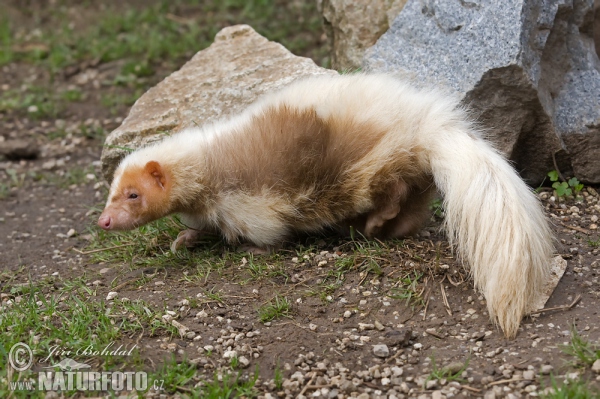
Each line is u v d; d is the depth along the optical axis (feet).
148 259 19.25
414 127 17.35
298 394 13.82
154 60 34.91
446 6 20.62
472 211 15.52
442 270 16.88
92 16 40.01
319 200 17.95
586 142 20.39
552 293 15.94
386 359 14.57
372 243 18.13
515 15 19.35
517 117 19.80
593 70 21.04
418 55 20.84
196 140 18.83
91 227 22.16
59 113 31.68
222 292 17.07
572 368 13.56
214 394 13.52
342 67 25.20
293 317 16.03
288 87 19.24
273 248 18.61
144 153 18.74
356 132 17.51
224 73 22.94
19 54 37.01
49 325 16.01
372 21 24.61
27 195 25.46
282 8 37.58
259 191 17.92
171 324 15.93
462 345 14.74
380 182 17.51
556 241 18.08
